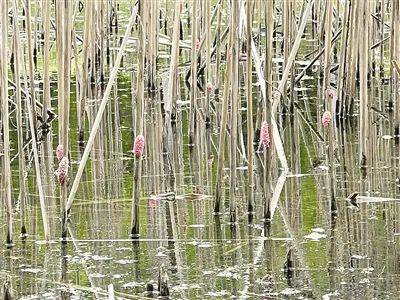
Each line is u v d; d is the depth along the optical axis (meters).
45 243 10.12
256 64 11.62
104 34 21.44
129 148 14.96
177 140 15.58
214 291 8.59
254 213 11.17
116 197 11.96
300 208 11.34
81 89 15.23
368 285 8.65
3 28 9.99
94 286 8.78
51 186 12.56
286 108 17.16
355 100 18.20
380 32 20.19
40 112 16.77
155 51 18.52
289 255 9.13
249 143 10.86
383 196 11.71
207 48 16.17
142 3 10.76
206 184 12.65
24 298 8.49
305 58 21.88
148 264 9.41
